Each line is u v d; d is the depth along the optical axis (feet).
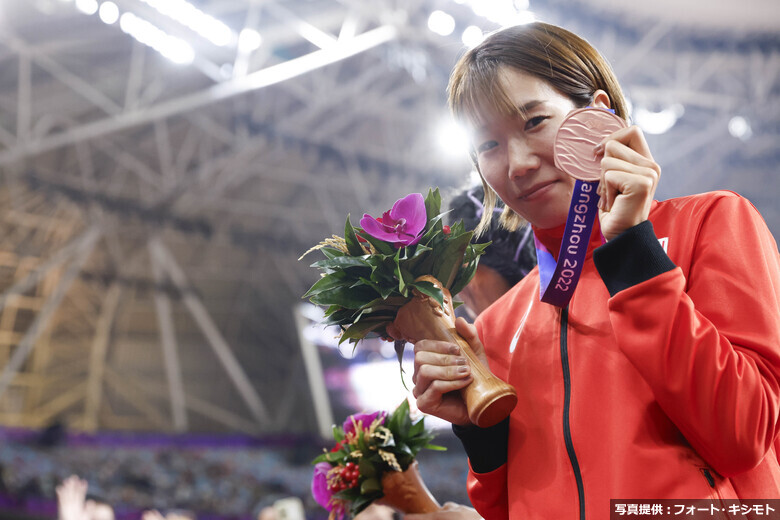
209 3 65.57
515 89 3.48
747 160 86.94
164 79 70.69
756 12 72.95
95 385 84.38
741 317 3.09
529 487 3.46
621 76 79.61
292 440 75.41
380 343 93.76
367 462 4.97
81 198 73.20
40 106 68.80
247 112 75.20
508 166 3.58
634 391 3.26
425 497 5.00
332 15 69.56
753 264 3.19
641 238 3.10
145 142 74.95
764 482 3.22
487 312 4.48
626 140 3.17
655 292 3.03
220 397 92.48
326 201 89.10
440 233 3.78
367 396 92.12
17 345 80.23
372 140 84.74
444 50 69.05
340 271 3.81
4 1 59.21
